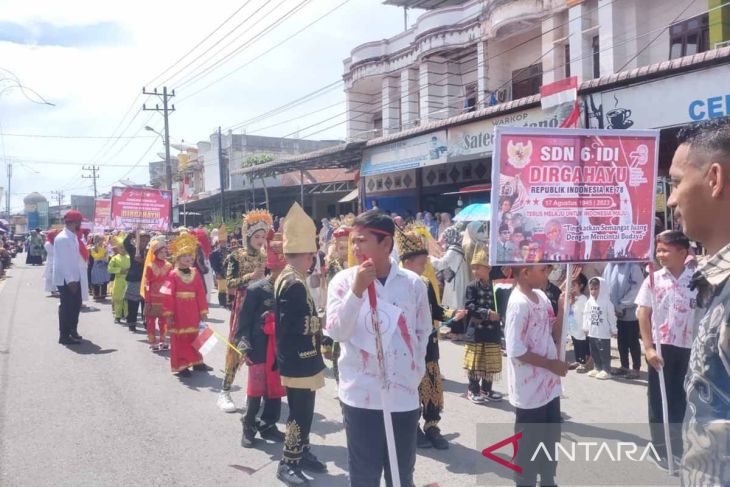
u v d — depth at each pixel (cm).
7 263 2961
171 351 802
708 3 1307
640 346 862
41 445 552
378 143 1622
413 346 336
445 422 615
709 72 897
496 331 681
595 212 388
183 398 705
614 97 1023
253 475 489
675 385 481
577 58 1595
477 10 1933
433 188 1944
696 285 166
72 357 923
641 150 396
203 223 3872
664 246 482
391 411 324
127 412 650
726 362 150
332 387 756
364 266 302
